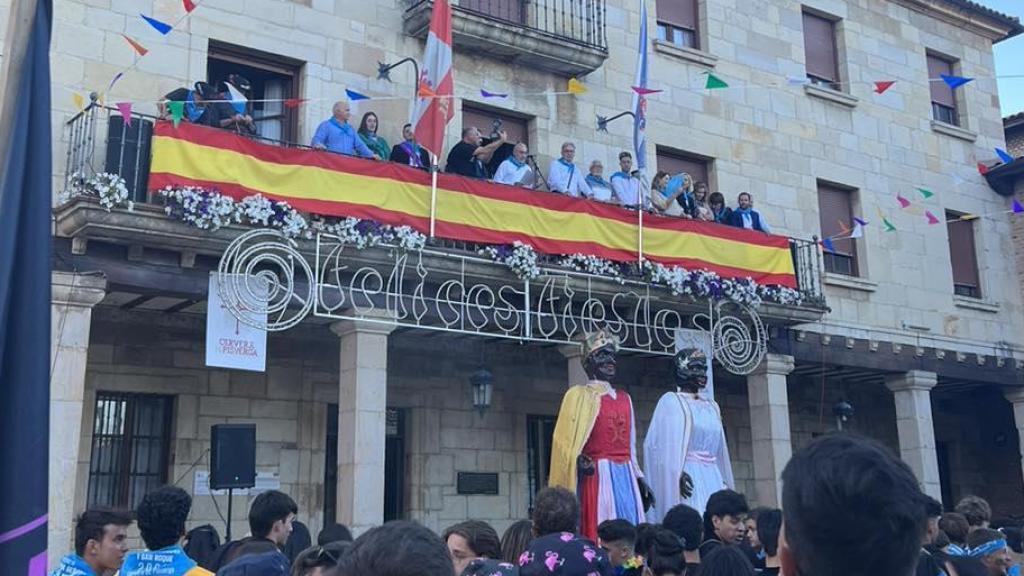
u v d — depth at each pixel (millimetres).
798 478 1989
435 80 11961
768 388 14594
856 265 18016
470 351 14461
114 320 11820
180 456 11930
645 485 9562
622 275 12953
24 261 3234
